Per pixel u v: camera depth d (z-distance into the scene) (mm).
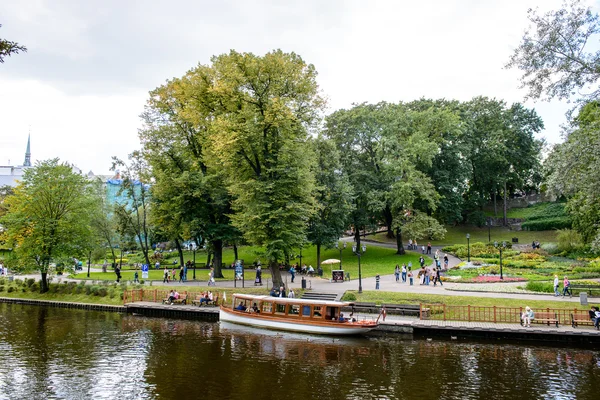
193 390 22031
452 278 49125
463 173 79750
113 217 72500
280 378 23703
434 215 83375
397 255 68188
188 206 53156
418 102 86688
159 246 96938
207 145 49281
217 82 43094
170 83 54688
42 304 50500
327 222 59000
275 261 43062
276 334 34281
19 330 36188
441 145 78125
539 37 30094
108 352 29141
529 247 68875
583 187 30156
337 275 50781
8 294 54906
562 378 23453
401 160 64750
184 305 43438
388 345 30594
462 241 80312
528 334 31422
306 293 42438
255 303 37750
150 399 20906
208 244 58344
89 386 22719
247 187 42812
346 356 27875
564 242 63469
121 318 41500
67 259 53562
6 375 24547
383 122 70188
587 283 41688
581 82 29359
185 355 28312
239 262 52875
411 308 36969
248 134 40594
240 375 24250
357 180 67812
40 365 26359
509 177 91125
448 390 21812
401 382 23000
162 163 54688
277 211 40812
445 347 29875
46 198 53312
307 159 44562
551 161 32938
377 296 40594
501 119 87688
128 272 65562
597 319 31281
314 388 22172
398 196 63906
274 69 41281
